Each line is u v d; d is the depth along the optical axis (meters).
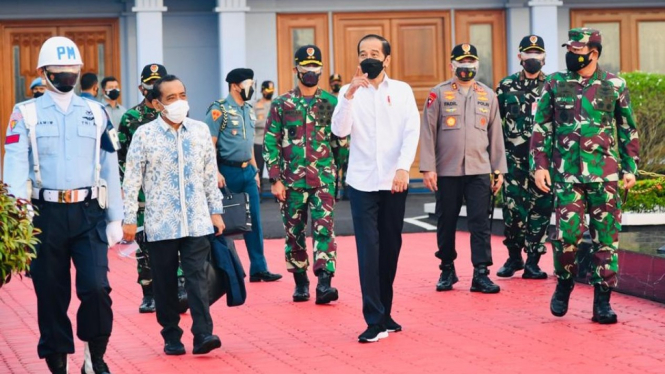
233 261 9.98
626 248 12.13
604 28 24.47
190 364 9.29
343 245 17.12
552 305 10.73
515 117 13.05
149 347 10.06
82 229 8.65
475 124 12.38
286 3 23.75
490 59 24.27
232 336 10.44
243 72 13.51
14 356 9.90
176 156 9.55
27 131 8.53
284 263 15.40
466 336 10.04
